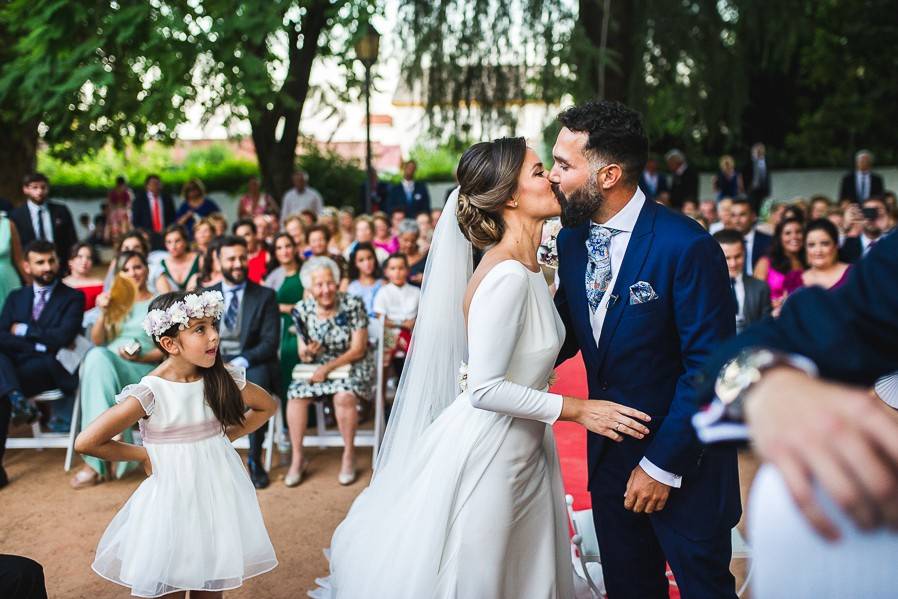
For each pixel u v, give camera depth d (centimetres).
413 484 246
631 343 229
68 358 541
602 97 984
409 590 232
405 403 273
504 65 1066
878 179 1301
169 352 277
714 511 226
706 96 1249
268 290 511
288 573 368
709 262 217
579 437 478
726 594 229
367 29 1005
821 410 55
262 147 1391
